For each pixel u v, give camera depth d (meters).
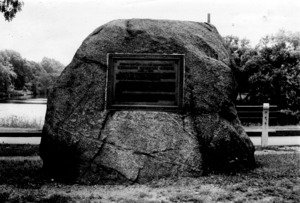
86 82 8.28
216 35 9.43
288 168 8.55
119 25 8.66
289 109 21.12
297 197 6.28
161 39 8.49
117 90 8.27
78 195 6.62
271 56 21.47
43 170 8.32
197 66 8.39
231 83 8.56
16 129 17.64
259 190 6.70
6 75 61.75
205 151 8.06
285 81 21.25
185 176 7.62
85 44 8.57
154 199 6.35
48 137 8.10
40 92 86.06
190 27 8.97
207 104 8.29
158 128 7.95
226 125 8.31
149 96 8.24
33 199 6.27
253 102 22.75
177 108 8.20
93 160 7.72
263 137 13.71
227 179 7.47
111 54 8.34
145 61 8.32
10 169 8.75
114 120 8.01
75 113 8.11
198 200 6.18
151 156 7.71
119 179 7.52
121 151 7.71
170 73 8.30
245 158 8.41
